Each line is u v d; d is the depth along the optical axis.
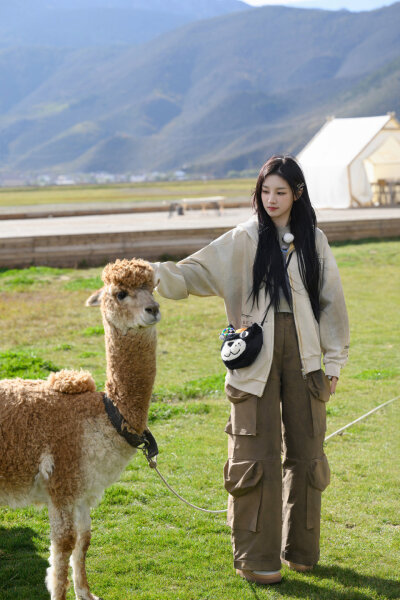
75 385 3.64
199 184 127.25
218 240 4.01
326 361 4.02
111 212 32.12
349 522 4.92
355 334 11.07
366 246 20.42
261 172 3.93
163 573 4.16
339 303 4.02
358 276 16.20
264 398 3.88
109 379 3.63
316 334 3.95
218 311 12.90
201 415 7.22
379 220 21.86
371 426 6.93
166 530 4.75
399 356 9.75
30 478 3.50
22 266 17.44
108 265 3.58
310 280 3.91
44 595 3.92
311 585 4.02
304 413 3.94
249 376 3.84
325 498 5.31
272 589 3.96
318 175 31.23
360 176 30.66
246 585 4.00
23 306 12.73
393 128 30.89
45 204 51.34
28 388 3.62
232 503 4.01
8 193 96.62
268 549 3.89
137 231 18.39
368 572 4.21
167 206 33.66
